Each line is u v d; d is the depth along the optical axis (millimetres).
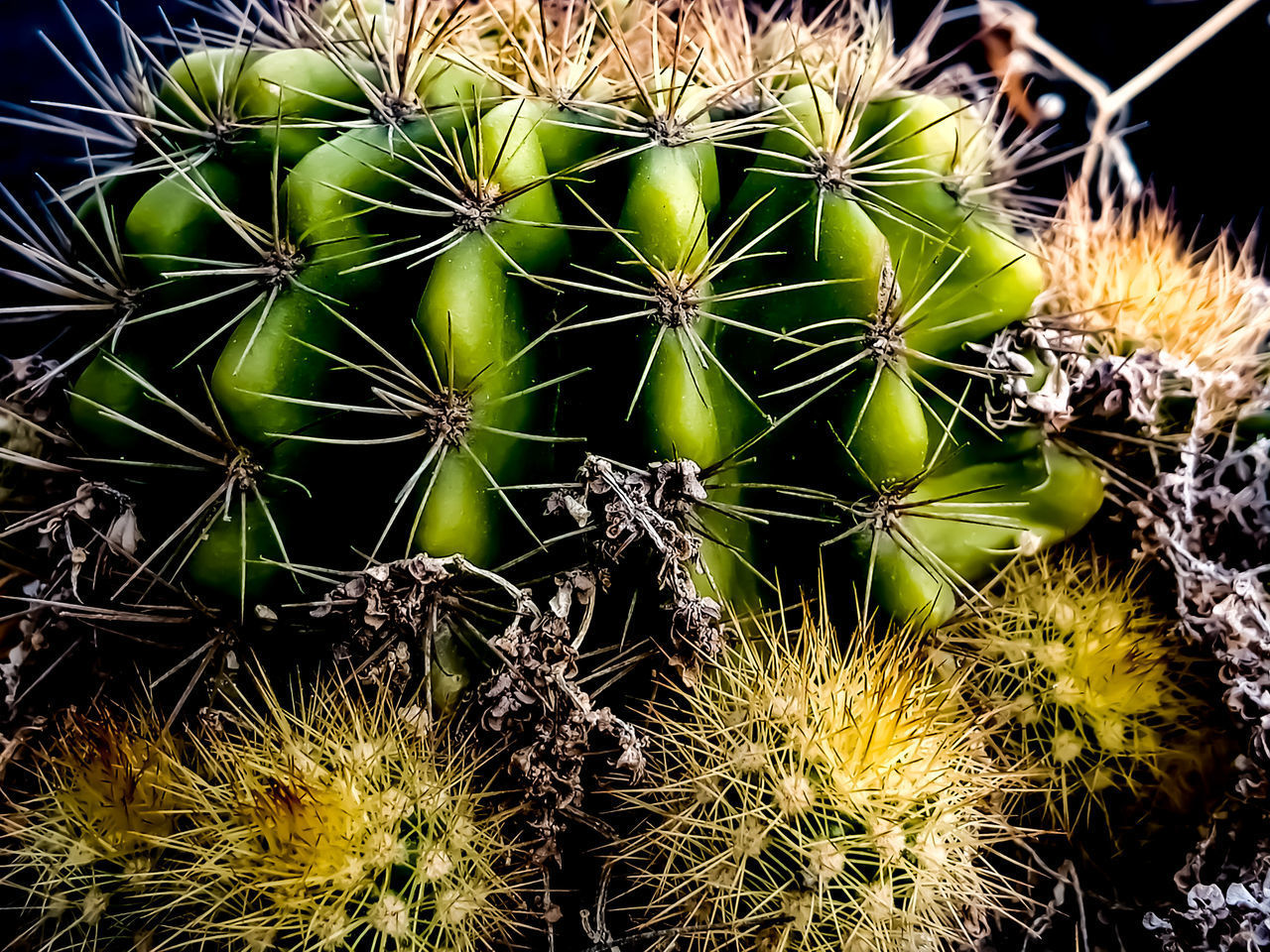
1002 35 336
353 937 210
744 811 214
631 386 224
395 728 217
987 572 242
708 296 227
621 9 259
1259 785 232
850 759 216
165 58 324
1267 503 250
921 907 219
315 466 227
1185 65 341
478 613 224
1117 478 249
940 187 238
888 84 247
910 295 232
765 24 270
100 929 219
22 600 231
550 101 229
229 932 211
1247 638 235
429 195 219
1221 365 259
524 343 225
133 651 233
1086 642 236
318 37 235
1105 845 240
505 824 224
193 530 228
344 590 217
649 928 224
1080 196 275
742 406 231
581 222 228
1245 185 336
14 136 322
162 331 234
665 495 220
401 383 224
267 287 224
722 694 221
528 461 226
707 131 226
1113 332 254
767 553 235
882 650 224
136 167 233
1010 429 241
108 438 233
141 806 218
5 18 324
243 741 218
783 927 214
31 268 282
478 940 219
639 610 225
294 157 231
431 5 243
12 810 233
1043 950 240
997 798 234
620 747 219
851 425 229
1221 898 230
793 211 227
